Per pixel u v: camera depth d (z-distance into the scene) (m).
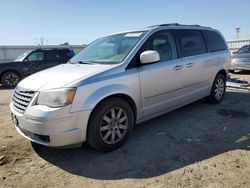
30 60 12.07
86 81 3.57
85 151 3.96
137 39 4.46
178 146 4.04
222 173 3.23
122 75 3.94
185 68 4.99
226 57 6.40
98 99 3.60
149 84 4.30
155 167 3.44
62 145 3.46
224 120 5.17
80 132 3.53
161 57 4.62
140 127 4.88
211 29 6.24
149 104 4.39
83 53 5.05
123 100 3.96
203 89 5.70
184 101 5.15
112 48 4.62
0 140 4.48
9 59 22.91
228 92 7.82
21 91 3.75
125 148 4.02
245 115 5.48
